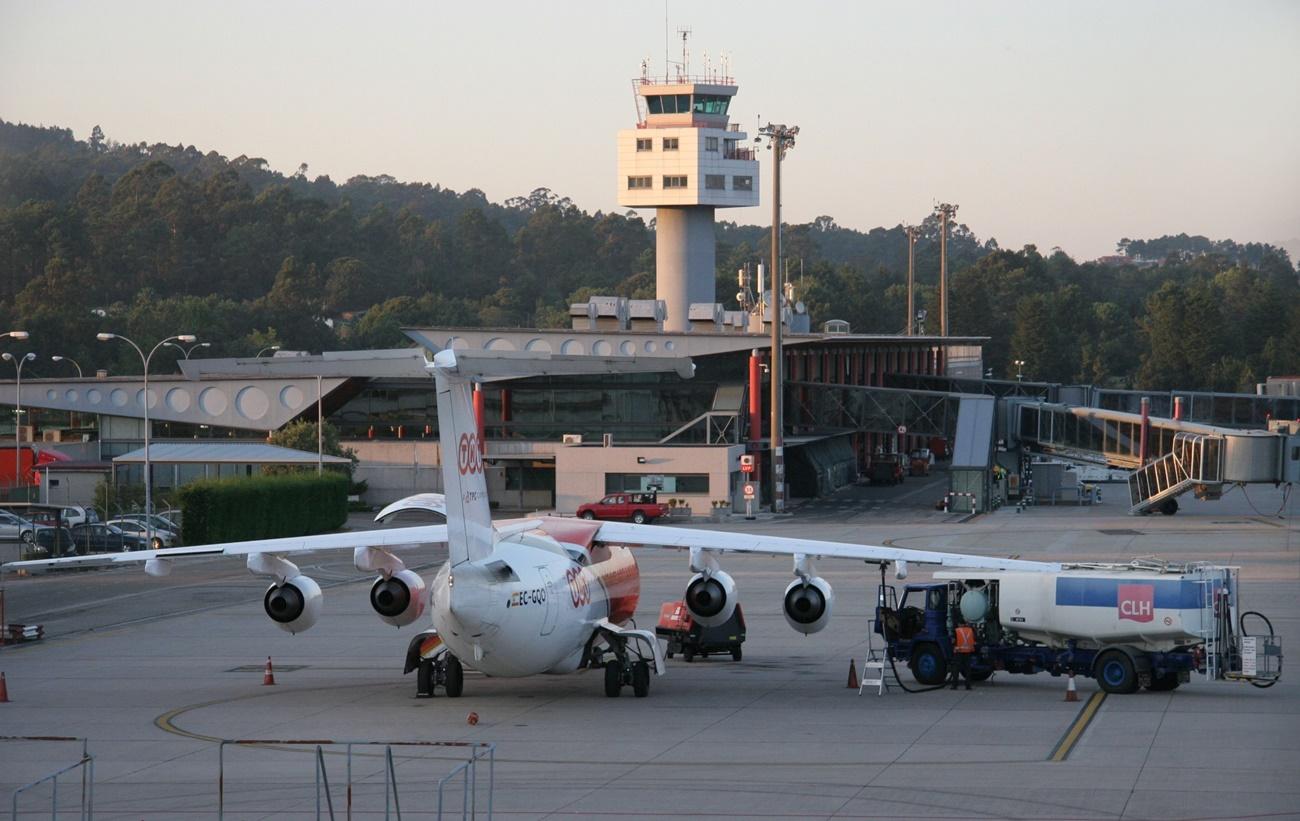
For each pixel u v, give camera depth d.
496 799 30.92
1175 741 35.66
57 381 132.88
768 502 128.88
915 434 138.75
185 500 93.31
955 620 44.75
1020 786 31.27
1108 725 37.81
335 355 144.50
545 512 126.44
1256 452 107.44
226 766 34.81
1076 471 164.50
